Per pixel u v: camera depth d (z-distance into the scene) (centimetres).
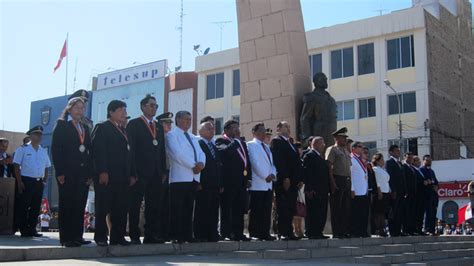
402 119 3084
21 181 967
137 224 753
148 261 591
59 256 630
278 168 945
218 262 589
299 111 1323
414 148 3028
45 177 1003
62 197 693
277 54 1360
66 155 703
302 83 1350
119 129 729
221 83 3684
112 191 711
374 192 1180
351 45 3319
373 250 938
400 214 1193
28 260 596
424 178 1280
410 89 3072
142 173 754
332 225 1041
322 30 3422
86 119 834
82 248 649
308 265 568
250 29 1420
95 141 711
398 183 1185
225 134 938
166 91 3825
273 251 780
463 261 1015
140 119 779
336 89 3344
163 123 855
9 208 988
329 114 1287
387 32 3170
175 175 797
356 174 1104
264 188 916
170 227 801
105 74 4088
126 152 724
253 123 1380
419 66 3056
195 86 3775
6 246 677
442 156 3103
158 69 3866
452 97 3319
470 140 3534
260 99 1377
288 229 940
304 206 1102
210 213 843
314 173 986
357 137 3241
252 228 921
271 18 1381
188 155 797
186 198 796
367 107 3238
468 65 3628
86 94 786
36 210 977
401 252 1006
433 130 3025
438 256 1052
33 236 965
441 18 3328
